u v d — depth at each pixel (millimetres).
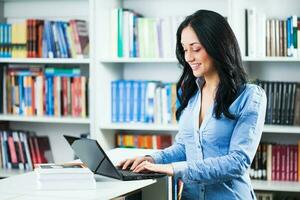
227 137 2234
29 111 4211
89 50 3984
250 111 2188
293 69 3967
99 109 3936
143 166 2209
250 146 2180
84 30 4113
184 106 2453
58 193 2014
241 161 2148
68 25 4074
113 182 2199
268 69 4000
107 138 4039
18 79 4234
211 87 2305
